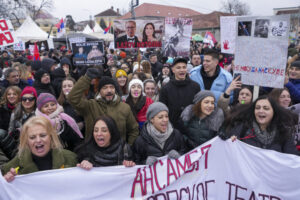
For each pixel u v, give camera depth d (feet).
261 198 8.90
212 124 9.77
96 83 14.55
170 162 8.73
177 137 9.54
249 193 8.98
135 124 11.53
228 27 14.52
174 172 8.75
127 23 17.42
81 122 12.51
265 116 8.77
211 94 9.76
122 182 8.50
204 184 9.07
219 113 9.93
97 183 8.33
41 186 7.92
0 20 19.54
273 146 8.91
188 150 10.32
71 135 10.49
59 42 70.38
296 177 8.60
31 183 7.84
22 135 7.84
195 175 8.98
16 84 17.51
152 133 9.17
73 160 8.71
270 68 9.72
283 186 8.73
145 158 9.41
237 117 9.48
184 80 11.93
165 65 22.30
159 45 18.16
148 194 8.64
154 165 8.64
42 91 15.67
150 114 9.22
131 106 12.91
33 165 7.96
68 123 10.39
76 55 15.92
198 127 10.02
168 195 8.81
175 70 11.98
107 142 8.74
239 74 10.27
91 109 10.87
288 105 12.64
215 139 9.00
